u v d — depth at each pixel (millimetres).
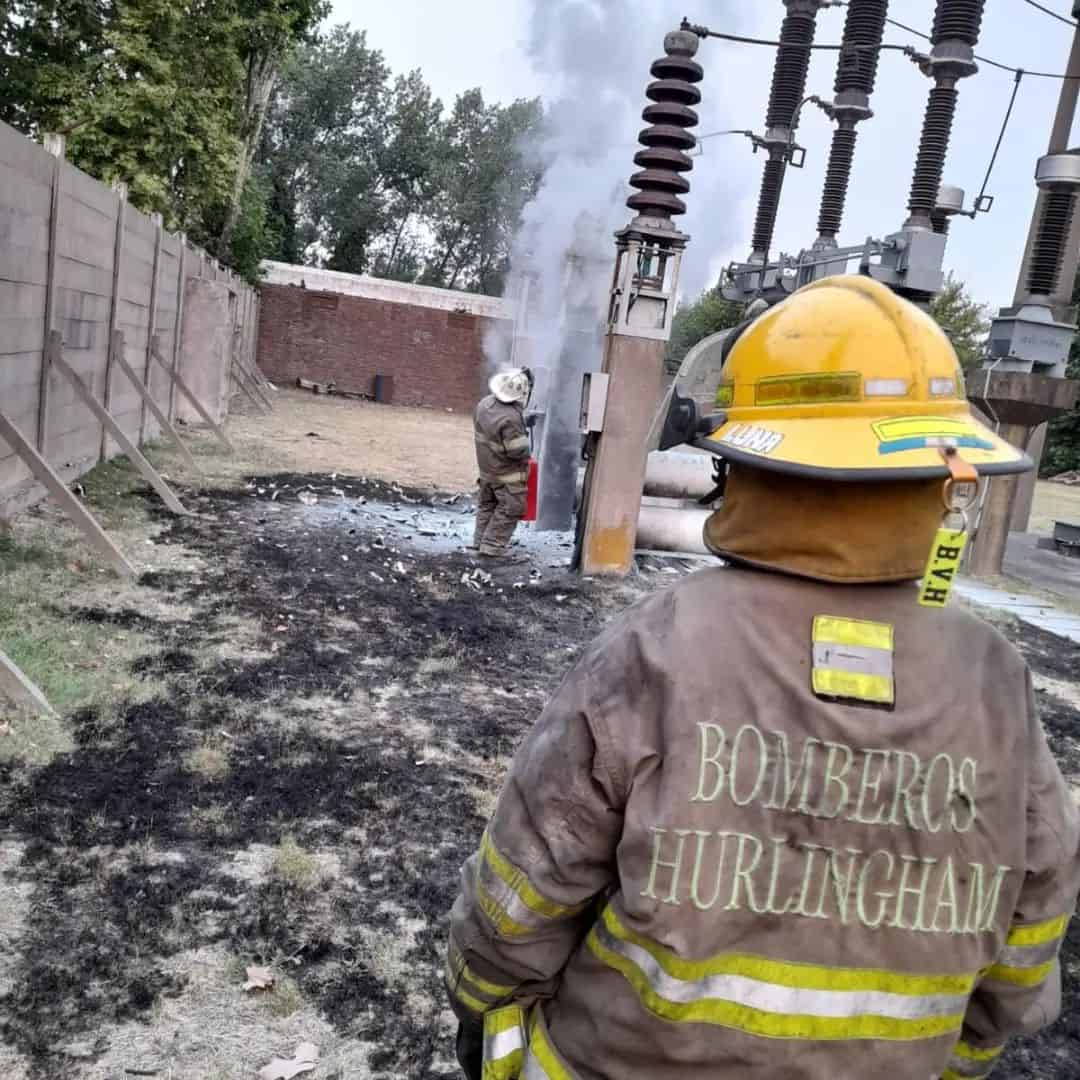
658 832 1122
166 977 2932
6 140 6504
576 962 1258
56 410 8406
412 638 6496
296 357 29344
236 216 24469
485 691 5734
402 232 62094
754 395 1259
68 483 8828
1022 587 10781
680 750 1134
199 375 15055
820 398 1199
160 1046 2664
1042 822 1199
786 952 1132
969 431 1169
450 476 14109
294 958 3090
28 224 7137
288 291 29047
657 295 8250
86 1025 2703
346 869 3641
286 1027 2803
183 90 20969
